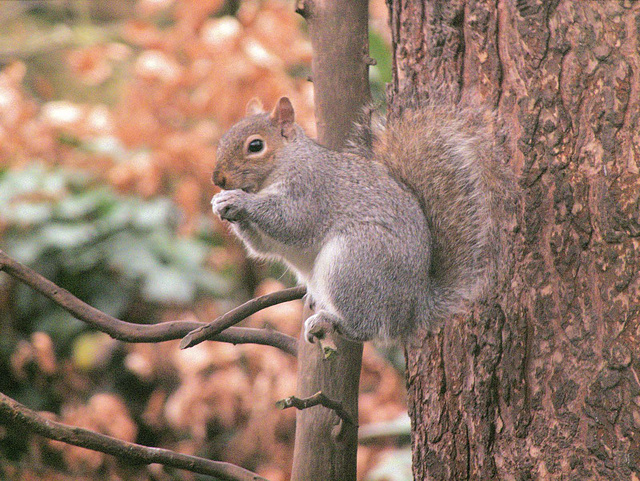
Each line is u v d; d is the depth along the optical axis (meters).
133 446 4.92
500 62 5.50
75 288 13.20
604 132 4.89
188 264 13.20
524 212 5.26
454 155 6.21
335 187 6.55
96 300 13.11
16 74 14.06
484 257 6.08
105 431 11.75
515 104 5.36
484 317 5.58
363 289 6.29
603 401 4.89
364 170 6.53
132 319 13.41
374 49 11.28
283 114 6.87
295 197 6.58
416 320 6.21
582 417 5.00
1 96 13.52
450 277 6.27
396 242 6.29
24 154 13.64
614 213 4.84
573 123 5.04
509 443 5.41
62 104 14.38
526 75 5.24
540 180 5.19
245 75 12.43
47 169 13.65
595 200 4.94
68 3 20.03
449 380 5.91
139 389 13.26
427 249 6.27
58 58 18.17
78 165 13.78
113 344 13.25
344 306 6.30
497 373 5.52
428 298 6.21
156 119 13.01
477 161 5.70
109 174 13.54
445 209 6.32
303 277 6.96
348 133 6.52
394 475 9.92
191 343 5.18
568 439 5.06
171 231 13.71
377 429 10.03
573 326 5.05
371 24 13.42
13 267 4.93
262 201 6.55
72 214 13.22
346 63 6.42
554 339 5.16
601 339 4.93
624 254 4.82
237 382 12.09
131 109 13.05
